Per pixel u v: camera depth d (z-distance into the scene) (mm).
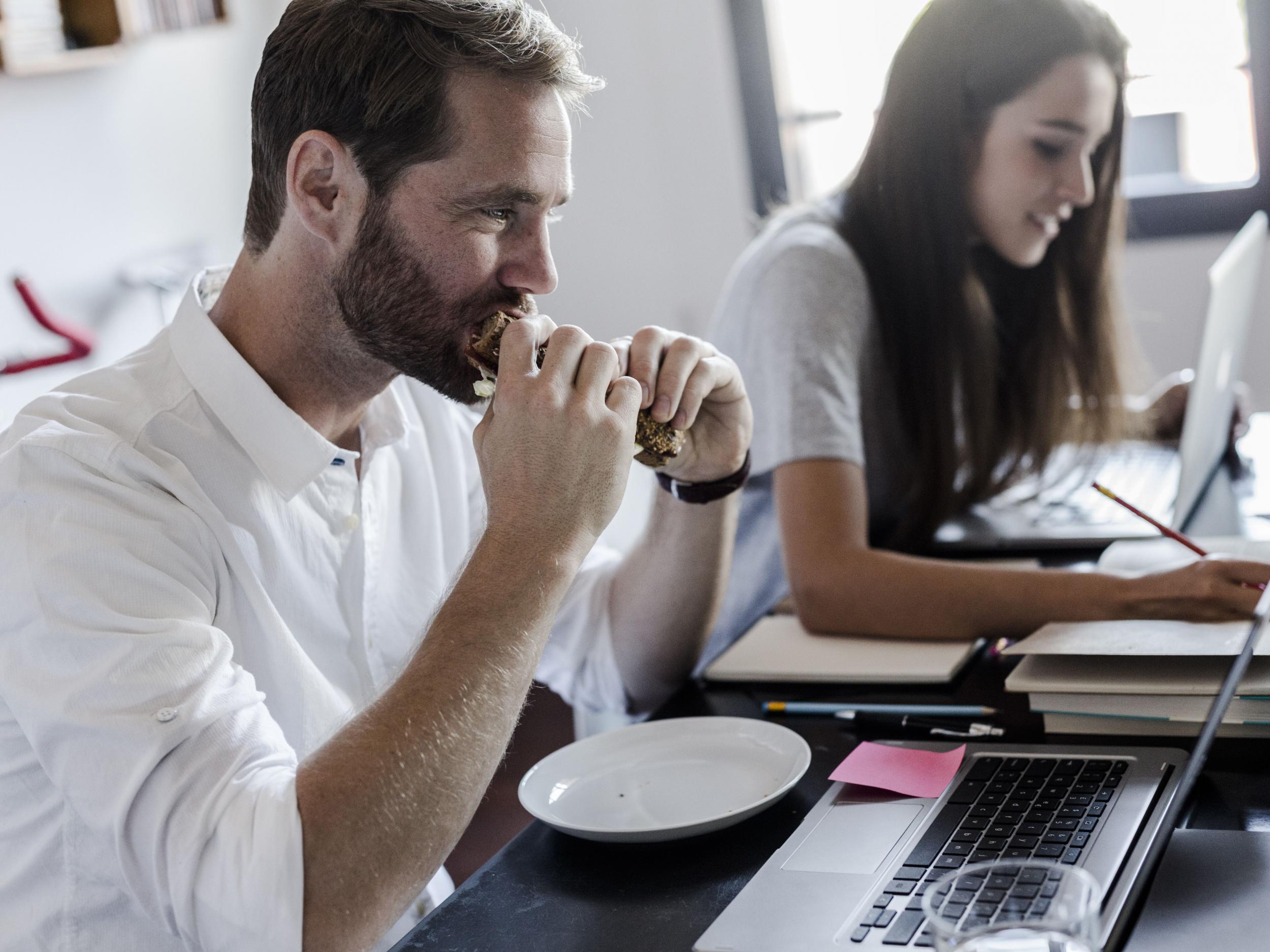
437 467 1260
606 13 3346
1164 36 2934
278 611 1048
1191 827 787
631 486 2734
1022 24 1442
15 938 905
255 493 1027
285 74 968
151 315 2670
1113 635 988
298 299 1011
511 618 843
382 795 764
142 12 2539
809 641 1235
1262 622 858
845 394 1410
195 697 806
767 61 3279
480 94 938
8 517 858
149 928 897
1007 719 997
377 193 952
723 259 3432
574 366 928
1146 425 1854
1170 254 3000
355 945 749
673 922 751
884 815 841
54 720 795
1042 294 1679
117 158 2604
